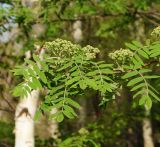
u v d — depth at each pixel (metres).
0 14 5.77
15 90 2.53
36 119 2.53
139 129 15.98
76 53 2.86
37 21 6.19
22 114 5.69
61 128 9.45
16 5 6.05
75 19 6.93
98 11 7.28
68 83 2.57
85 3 6.76
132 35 9.27
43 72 2.67
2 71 6.56
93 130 7.74
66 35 7.77
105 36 7.86
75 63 2.73
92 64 2.79
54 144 8.20
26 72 2.64
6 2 6.03
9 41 7.41
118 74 2.80
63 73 2.78
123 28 7.72
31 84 2.57
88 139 6.52
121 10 6.88
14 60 6.80
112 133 7.98
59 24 6.67
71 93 2.62
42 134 12.65
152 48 2.85
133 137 15.88
